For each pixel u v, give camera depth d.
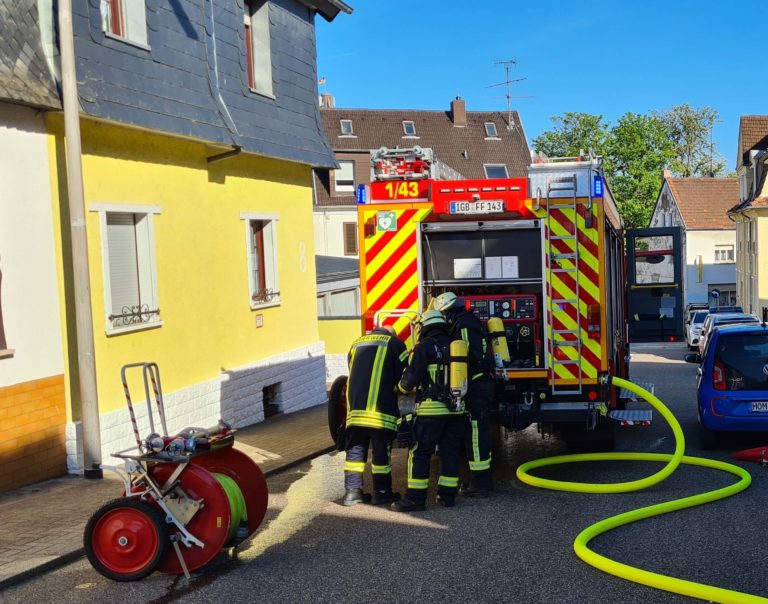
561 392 8.34
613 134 62.97
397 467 9.51
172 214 10.94
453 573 5.66
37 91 8.33
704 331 25.61
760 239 39.41
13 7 8.38
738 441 10.27
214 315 11.95
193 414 11.23
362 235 8.66
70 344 8.96
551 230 8.31
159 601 5.37
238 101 12.60
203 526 5.81
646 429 11.33
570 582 5.41
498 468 8.97
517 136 53.44
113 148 9.72
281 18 14.33
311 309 15.56
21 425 8.38
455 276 8.70
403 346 7.75
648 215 62.16
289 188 14.66
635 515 6.78
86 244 8.60
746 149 43.56
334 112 51.12
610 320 8.98
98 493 8.14
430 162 8.61
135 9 10.24
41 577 5.90
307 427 12.52
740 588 5.25
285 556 6.18
